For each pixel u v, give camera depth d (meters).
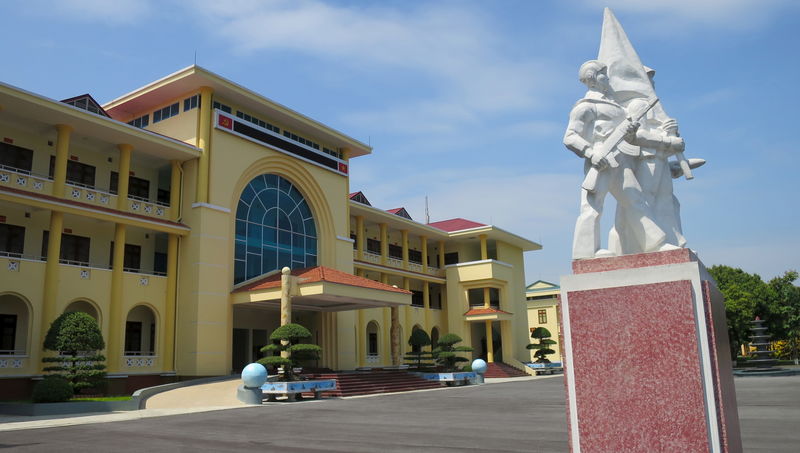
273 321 31.66
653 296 4.09
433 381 30.41
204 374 25.23
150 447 9.88
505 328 44.56
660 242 4.85
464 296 44.59
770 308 46.56
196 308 25.50
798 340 56.75
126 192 24.88
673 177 5.53
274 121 31.55
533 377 39.31
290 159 31.69
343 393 24.19
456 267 45.06
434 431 11.25
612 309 4.20
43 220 23.98
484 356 48.12
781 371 33.50
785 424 10.91
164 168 28.72
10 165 23.16
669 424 3.91
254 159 29.50
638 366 4.06
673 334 3.99
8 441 10.93
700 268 4.09
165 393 21.16
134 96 28.36
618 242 5.11
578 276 4.40
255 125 29.67
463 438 10.12
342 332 32.94
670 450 3.89
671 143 5.09
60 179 22.55
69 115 22.33
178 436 11.30
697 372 3.88
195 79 26.75
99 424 13.83
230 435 11.30
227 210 27.50
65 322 19.55
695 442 3.83
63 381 18.08
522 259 51.97
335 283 26.78
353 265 35.47
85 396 20.56
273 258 30.39
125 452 9.39
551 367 43.62
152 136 24.94
